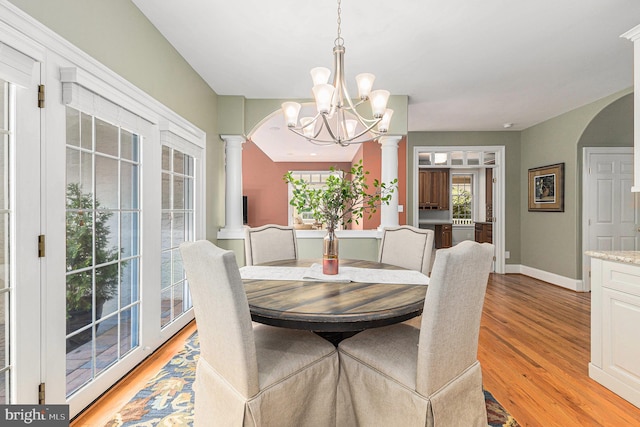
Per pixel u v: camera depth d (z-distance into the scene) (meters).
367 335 1.56
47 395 1.47
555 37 2.48
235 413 1.18
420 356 1.19
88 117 1.74
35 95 1.40
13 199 1.32
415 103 3.99
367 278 1.89
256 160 8.75
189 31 2.43
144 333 2.27
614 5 2.10
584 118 4.12
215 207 3.67
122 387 1.94
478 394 1.39
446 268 1.13
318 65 2.99
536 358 2.38
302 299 1.48
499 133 5.39
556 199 4.58
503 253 5.41
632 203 4.28
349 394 1.49
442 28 2.37
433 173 7.71
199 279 1.27
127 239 2.10
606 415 1.72
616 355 1.92
